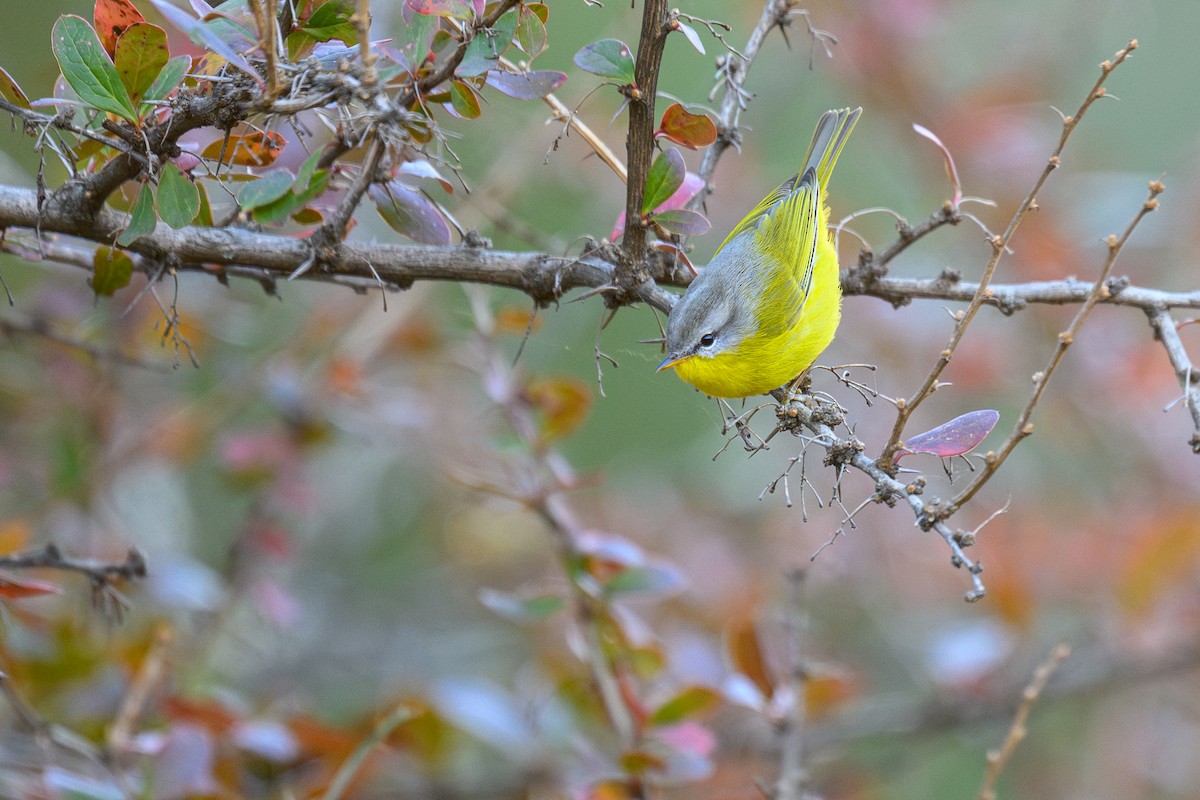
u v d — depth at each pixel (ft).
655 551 41.91
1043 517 40.98
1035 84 45.44
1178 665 35.50
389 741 26.89
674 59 55.06
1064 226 42.73
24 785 24.20
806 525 42.93
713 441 47.96
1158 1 59.26
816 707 26.43
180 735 23.18
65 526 33.40
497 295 42.39
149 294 33.50
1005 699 34.96
